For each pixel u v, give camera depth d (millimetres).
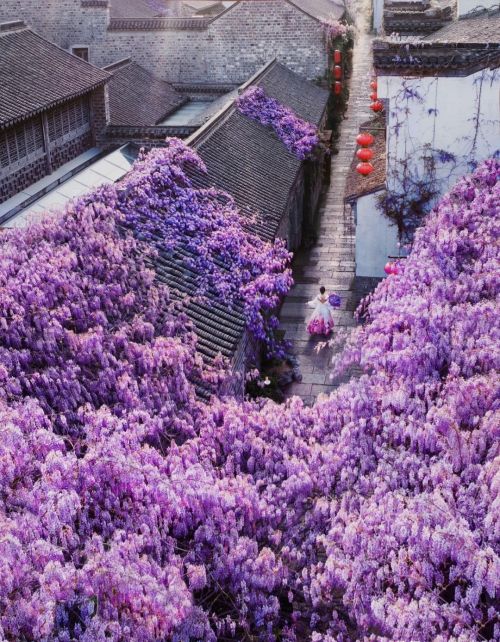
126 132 29016
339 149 36750
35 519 7664
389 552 7742
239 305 15039
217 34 35938
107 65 37375
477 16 27875
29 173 24891
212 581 8109
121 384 10852
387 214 19891
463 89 18281
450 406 9844
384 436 9930
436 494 8016
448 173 19188
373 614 7250
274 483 9977
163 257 15180
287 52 35625
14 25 29312
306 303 21922
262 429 10875
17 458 8578
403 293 13883
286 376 17828
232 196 19172
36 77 25953
